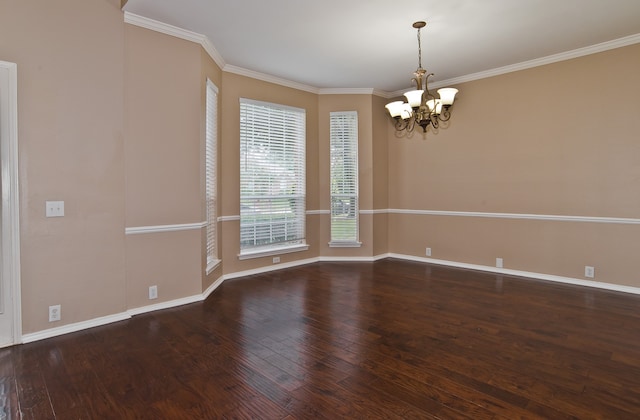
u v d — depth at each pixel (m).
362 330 3.05
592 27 3.64
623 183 3.99
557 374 2.33
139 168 3.39
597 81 4.12
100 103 3.14
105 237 3.20
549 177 4.49
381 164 5.96
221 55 4.33
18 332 2.76
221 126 4.60
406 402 2.03
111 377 2.31
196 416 1.91
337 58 4.43
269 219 5.20
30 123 2.79
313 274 4.98
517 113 4.72
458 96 5.25
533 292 4.08
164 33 3.52
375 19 3.43
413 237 5.85
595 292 4.05
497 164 4.92
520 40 3.94
